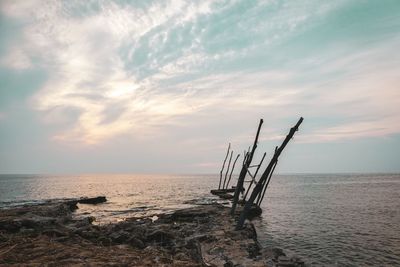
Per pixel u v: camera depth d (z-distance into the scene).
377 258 16.06
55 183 138.25
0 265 8.74
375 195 56.72
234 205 25.25
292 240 20.44
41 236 14.10
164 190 81.94
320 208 38.00
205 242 15.39
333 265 14.93
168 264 9.78
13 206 41.59
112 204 44.94
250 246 14.35
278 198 52.59
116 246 14.17
